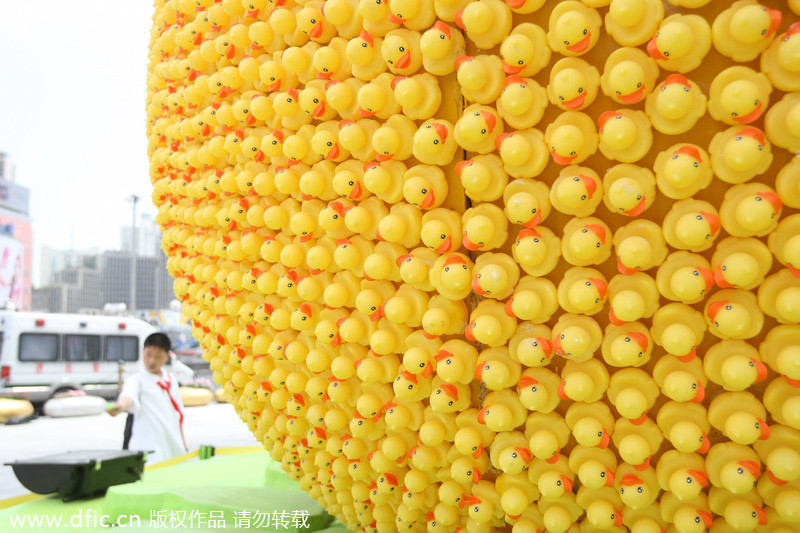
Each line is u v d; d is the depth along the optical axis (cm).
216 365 273
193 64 237
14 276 3803
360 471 222
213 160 235
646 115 159
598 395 172
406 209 184
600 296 162
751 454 162
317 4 201
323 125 198
